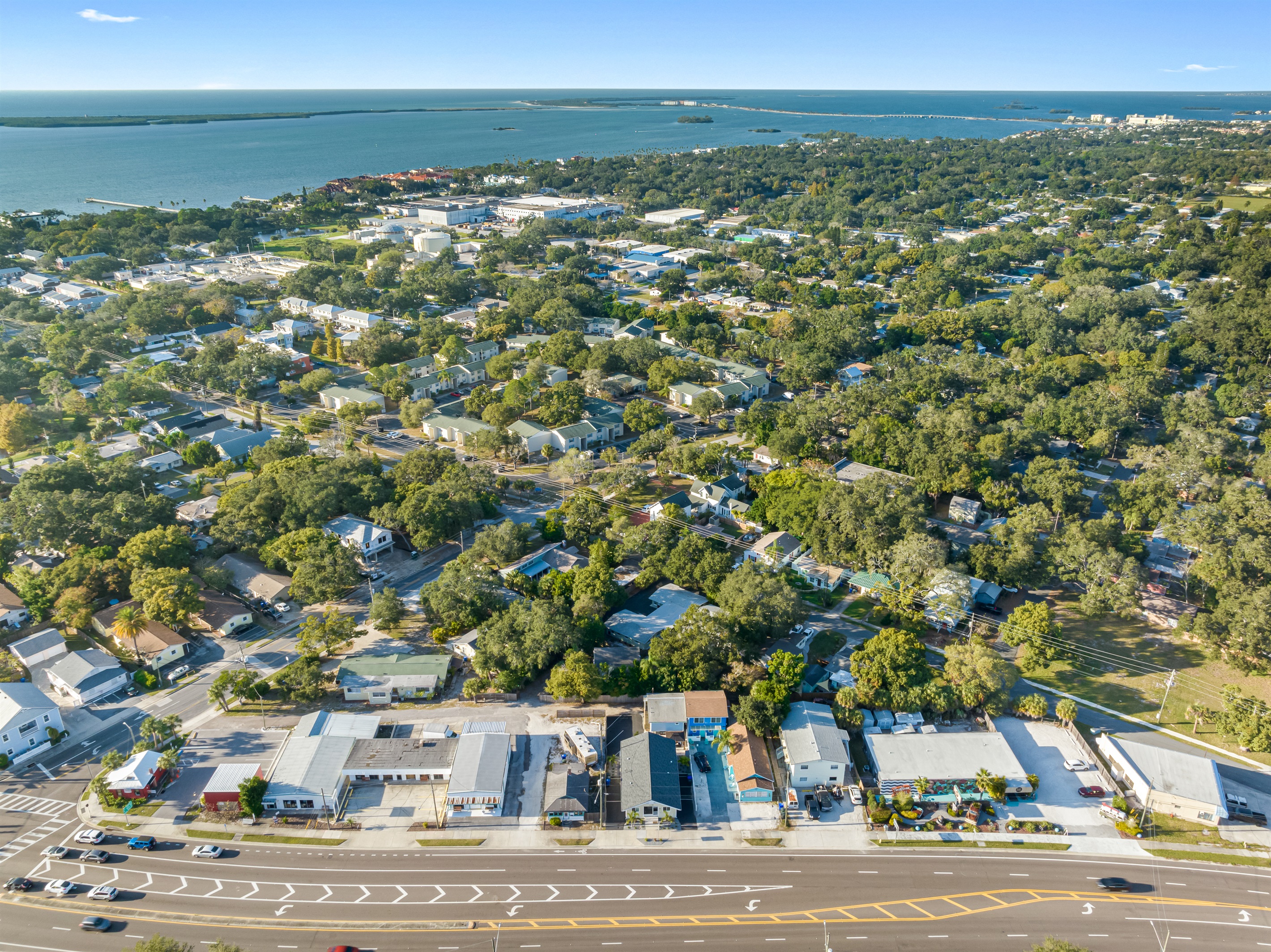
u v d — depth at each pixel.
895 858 98.06
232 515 160.88
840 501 156.25
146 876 94.19
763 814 104.62
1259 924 89.44
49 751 113.75
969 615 140.00
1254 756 113.19
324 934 87.44
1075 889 93.81
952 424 194.75
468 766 107.56
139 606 142.88
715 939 87.69
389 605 138.00
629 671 123.50
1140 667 131.62
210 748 114.50
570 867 96.69
